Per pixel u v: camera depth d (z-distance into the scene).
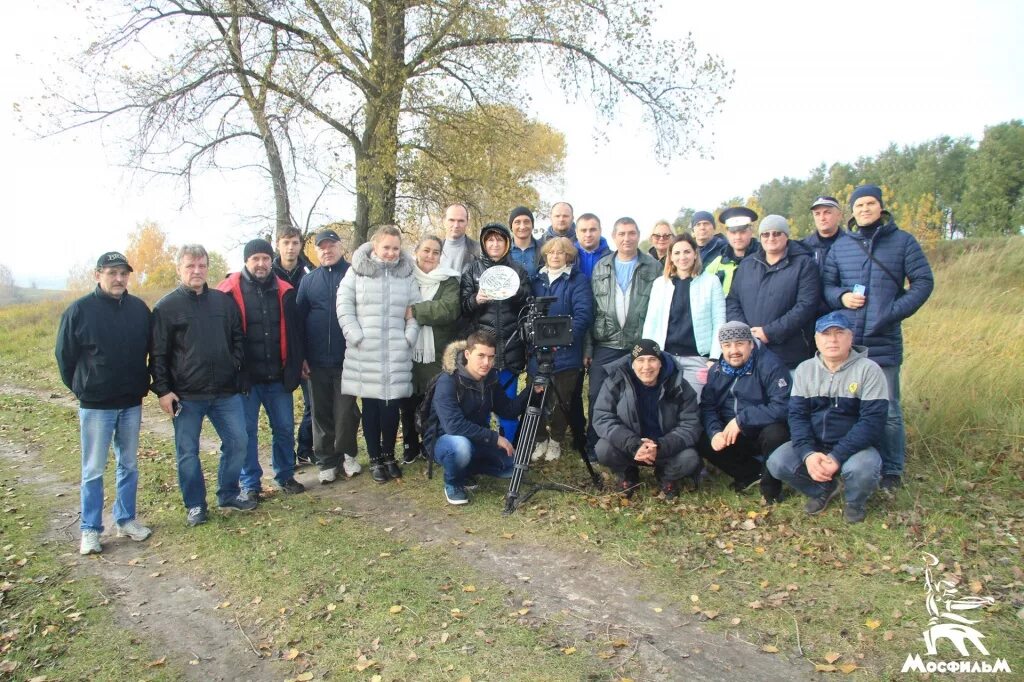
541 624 3.19
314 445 5.36
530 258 5.62
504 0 11.61
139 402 4.34
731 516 4.27
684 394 4.53
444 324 5.19
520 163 13.73
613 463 4.60
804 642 2.97
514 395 5.41
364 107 12.62
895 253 4.27
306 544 4.14
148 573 3.93
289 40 12.16
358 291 5.03
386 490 5.07
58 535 4.55
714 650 2.95
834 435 4.08
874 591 3.32
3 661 3.05
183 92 11.88
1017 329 7.40
